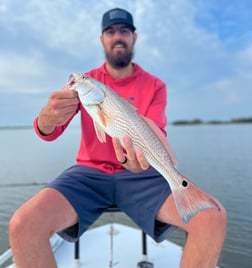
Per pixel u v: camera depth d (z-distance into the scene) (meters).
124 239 1.24
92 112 0.79
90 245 1.19
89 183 0.92
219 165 5.27
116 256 1.10
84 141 1.03
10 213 2.58
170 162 0.76
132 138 0.77
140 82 1.12
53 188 0.84
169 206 0.83
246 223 2.32
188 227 0.76
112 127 0.78
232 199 3.02
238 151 7.64
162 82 1.14
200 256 0.73
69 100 0.81
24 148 11.39
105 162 0.99
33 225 0.72
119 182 0.94
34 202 0.78
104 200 0.95
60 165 5.53
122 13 1.13
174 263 1.04
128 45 1.14
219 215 0.74
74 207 0.85
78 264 1.03
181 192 0.73
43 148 10.98
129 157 0.77
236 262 1.73
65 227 0.83
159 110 1.06
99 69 1.17
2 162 6.21
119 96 0.80
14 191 3.44
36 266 0.71
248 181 3.82
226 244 1.96
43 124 0.86
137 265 1.01
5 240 1.90
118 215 2.64
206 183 3.79
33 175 4.52
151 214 0.88
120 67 1.14
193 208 0.70
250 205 2.79
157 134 0.82
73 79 0.81
